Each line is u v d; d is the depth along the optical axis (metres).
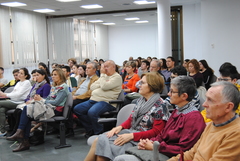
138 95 4.00
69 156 3.30
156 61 4.74
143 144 1.89
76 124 4.82
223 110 1.42
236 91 1.43
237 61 7.42
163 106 2.21
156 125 2.18
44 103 3.56
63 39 10.17
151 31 13.19
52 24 9.62
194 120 1.78
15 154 3.42
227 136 1.39
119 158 1.84
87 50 11.88
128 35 13.63
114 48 13.94
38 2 7.04
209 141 1.48
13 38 7.93
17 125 3.74
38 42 9.01
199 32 8.61
